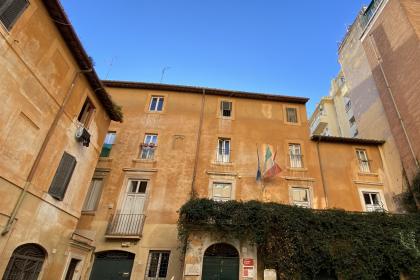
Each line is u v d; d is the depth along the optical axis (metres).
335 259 11.57
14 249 8.38
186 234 11.83
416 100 16.16
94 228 13.60
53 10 9.48
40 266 9.75
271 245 11.70
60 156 10.62
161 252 13.16
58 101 10.34
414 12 17.41
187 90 18.48
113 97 18.00
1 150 7.90
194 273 11.15
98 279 12.62
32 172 9.06
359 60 22.36
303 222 12.16
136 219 13.91
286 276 11.02
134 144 16.34
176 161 15.78
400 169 16.59
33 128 9.17
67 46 10.68
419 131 15.73
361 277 11.41
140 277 12.39
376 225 12.58
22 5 8.42
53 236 10.32
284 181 15.67
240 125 17.45
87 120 12.72
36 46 9.09
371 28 20.80
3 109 7.93
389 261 11.85
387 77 18.78
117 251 13.22
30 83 8.92
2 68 7.82
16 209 8.38
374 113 19.88
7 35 7.93
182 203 14.42
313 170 16.28
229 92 18.44
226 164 15.87
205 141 16.64
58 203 10.55
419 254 11.83
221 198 15.02
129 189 15.02
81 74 11.75
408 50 16.97
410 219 12.92
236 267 11.65
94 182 15.16
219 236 11.94
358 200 15.66
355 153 17.50
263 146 16.78
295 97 18.56
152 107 18.05
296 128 17.77
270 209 12.16
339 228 12.26
